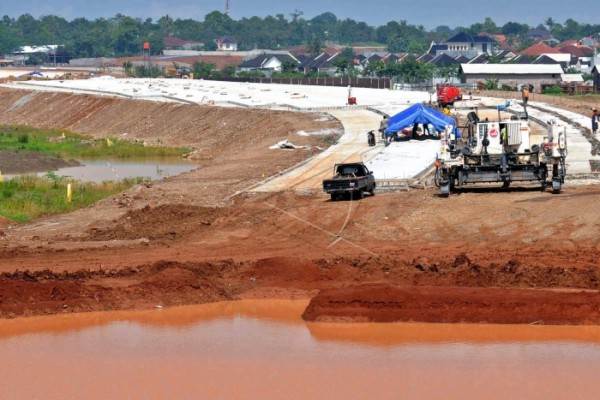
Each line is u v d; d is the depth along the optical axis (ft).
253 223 345.31
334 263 278.46
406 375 203.62
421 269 271.49
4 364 212.64
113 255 300.20
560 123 547.90
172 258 291.99
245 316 245.24
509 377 201.57
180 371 207.72
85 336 230.89
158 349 221.25
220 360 213.66
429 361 211.20
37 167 585.22
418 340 224.53
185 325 238.68
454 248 296.51
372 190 380.78
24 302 248.32
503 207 335.47
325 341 224.94
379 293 242.78
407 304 239.50
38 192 441.68
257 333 231.71
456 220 326.65
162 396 194.59
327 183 366.63
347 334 229.45
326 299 242.78
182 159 638.12
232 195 401.49
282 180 434.71
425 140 528.63
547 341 222.07
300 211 358.43
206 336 229.86
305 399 192.13
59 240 327.47
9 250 305.94
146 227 346.54
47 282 260.01
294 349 220.02
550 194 350.84
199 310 250.98
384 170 428.97
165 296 255.09
